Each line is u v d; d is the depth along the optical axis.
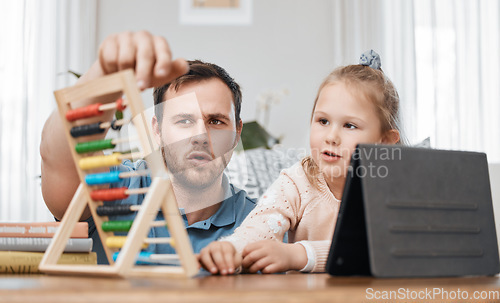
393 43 3.77
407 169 0.62
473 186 0.66
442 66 3.77
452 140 3.71
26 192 3.43
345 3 3.82
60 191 0.79
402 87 3.72
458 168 0.65
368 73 1.25
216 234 1.15
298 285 0.50
